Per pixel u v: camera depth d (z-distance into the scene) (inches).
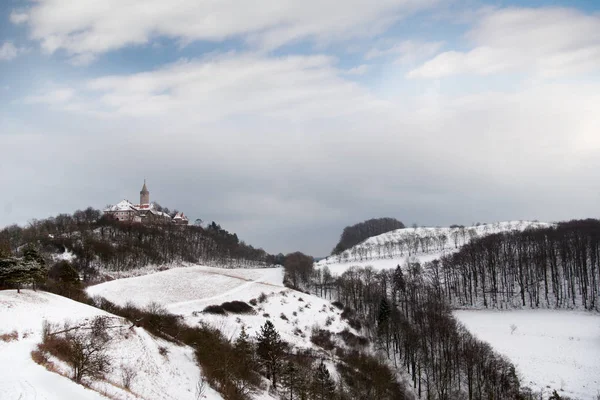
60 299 2918.3
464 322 5595.5
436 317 4798.2
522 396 3442.4
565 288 6422.2
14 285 2918.3
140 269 6988.2
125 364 2306.8
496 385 3572.8
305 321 5073.8
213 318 4421.8
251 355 3272.6
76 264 5944.9
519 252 6978.4
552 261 6584.6
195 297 5388.8
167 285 5895.7
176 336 3339.1
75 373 1851.6
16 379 1579.7
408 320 5482.3
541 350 4340.6
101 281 5743.1
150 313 3555.6
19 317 2309.3
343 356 4220.0
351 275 7327.8
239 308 5027.1
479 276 7234.3
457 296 6865.2
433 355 4077.3
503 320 5605.3
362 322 5669.3
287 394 3070.9
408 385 4010.8
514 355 4232.3
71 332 2337.6
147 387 2172.7
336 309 5831.7
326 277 7564.0
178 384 2402.8
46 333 2186.3
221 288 6087.6
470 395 3540.8
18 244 6412.4
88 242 6835.6
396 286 6801.2
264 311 5172.2
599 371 3779.5
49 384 1616.6
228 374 2711.6
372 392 3467.0
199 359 2906.0
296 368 3198.8
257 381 2999.5
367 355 4347.9
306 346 4207.7
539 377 3737.7
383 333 4933.6
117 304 4141.2
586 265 6432.1
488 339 4768.7
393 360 4569.4
